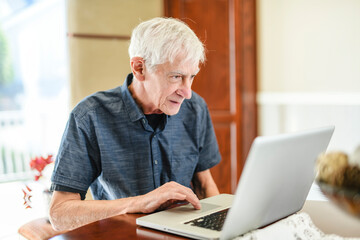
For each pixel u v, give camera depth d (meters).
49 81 9.07
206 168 1.71
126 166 1.50
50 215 1.32
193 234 0.97
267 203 0.97
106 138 1.47
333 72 3.17
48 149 6.28
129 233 1.02
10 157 5.78
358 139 3.01
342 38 3.09
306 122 3.40
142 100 1.48
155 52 1.33
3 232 3.24
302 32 3.39
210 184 1.70
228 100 3.75
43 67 8.99
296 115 3.48
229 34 3.70
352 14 3.01
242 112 3.77
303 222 1.01
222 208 1.18
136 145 1.51
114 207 1.24
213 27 3.65
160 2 3.50
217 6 3.65
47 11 8.16
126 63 3.38
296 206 1.14
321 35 3.24
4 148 6.23
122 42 3.35
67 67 3.21
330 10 3.16
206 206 1.21
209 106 3.70
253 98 3.74
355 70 3.02
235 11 3.68
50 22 8.59
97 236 1.01
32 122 6.38
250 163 0.83
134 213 1.21
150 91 1.41
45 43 8.88
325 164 0.73
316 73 3.30
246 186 0.86
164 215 1.12
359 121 3.00
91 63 3.25
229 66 3.72
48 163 2.25
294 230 0.97
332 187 0.71
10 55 10.96
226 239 0.91
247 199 0.89
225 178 3.78
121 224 1.10
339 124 3.14
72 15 3.18
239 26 3.70
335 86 3.17
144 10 3.43
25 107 9.00
